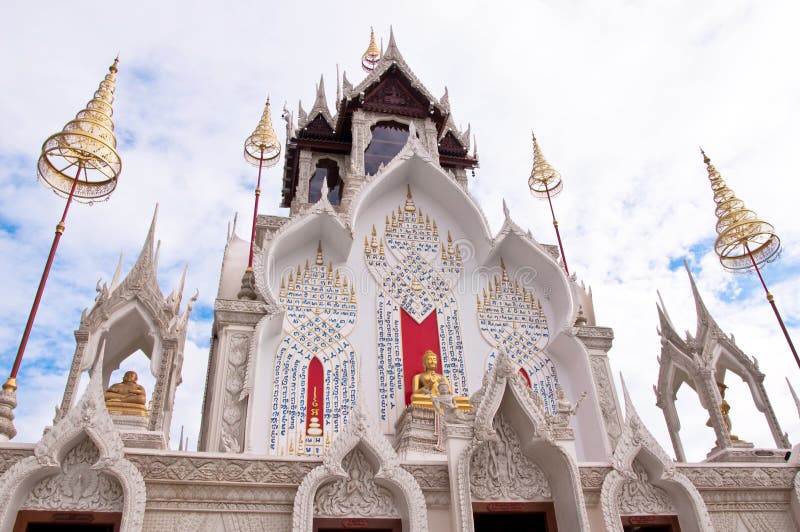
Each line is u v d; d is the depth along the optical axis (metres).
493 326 17.42
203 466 10.56
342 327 16.34
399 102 22.77
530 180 21.34
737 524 12.65
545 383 16.81
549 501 11.62
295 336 15.85
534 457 11.94
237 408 13.69
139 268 13.70
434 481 11.31
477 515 11.57
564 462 11.37
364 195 18.09
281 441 14.15
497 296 18.02
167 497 10.29
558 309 17.86
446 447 11.52
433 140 22.09
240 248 18.03
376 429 11.17
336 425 14.75
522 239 18.23
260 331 14.58
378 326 16.62
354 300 16.89
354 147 21.28
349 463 11.05
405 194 19.42
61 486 9.77
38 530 9.91
